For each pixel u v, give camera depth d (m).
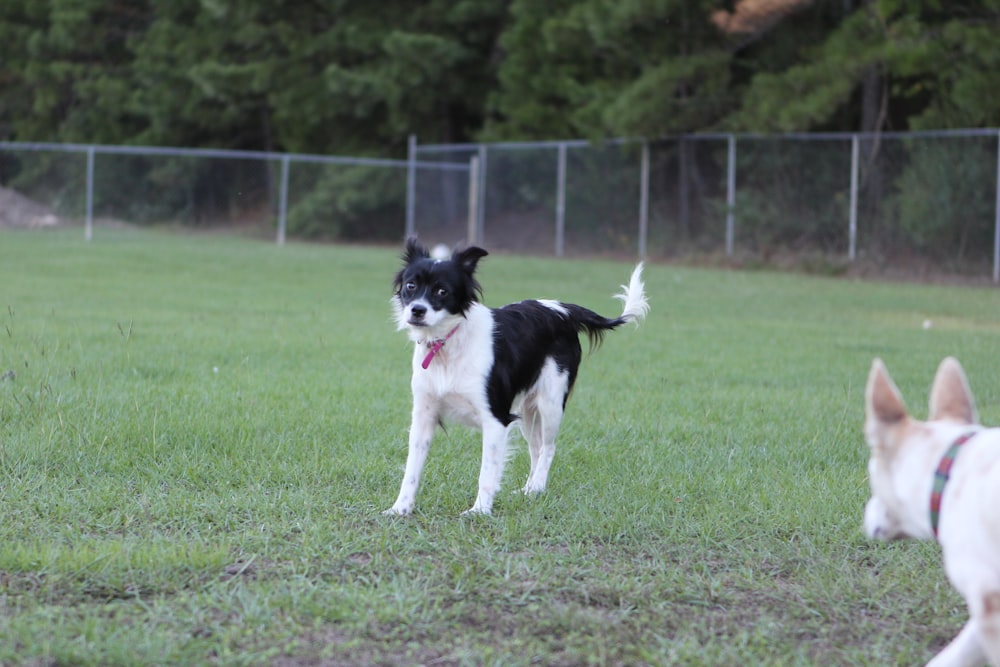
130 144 40.25
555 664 4.25
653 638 4.55
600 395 9.62
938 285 22.66
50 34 39.78
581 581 5.17
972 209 23.09
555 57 32.16
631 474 7.06
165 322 13.52
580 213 29.61
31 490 6.25
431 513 6.21
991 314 17.30
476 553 5.47
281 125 38.81
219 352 11.09
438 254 7.39
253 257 25.75
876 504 3.81
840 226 25.45
